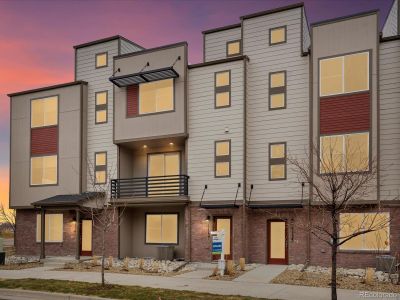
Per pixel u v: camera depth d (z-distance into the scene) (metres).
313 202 19.52
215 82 22.55
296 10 21.64
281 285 15.24
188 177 22.61
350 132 19.36
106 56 26.44
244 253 20.89
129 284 15.55
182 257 23.69
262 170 21.47
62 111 26.80
